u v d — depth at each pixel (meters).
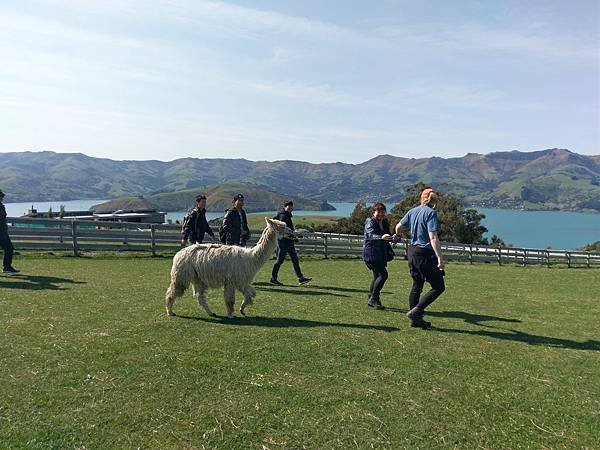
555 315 9.99
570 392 5.44
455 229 55.97
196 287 8.31
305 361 6.07
